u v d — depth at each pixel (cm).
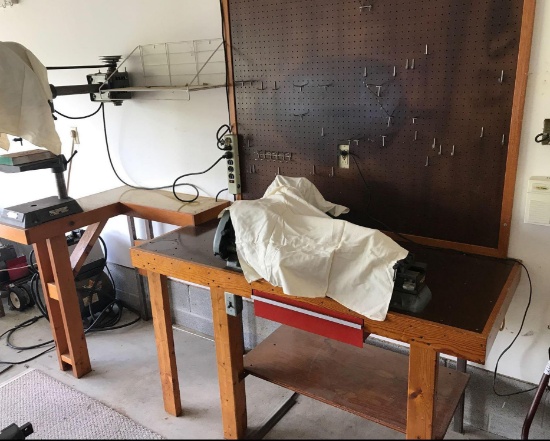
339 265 146
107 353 272
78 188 318
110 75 245
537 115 160
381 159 193
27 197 362
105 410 223
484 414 203
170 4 233
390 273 140
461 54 166
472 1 160
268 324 254
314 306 156
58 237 231
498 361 194
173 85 245
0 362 269
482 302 146
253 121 222
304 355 207
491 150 170
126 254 309
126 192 273
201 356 264
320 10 189
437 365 142
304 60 199
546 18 151
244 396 200
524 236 173
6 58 202
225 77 226
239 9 210
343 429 147
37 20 293
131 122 273
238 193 236
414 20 171
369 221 204
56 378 251
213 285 179
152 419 216
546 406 187
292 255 146
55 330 249
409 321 138
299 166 215
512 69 158
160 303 202
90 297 297
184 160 260
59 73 296
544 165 163
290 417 202
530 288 178
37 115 211
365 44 184
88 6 265
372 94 187
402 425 163
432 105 176
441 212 186
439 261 176
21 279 329
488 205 176
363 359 203
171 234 216
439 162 181
